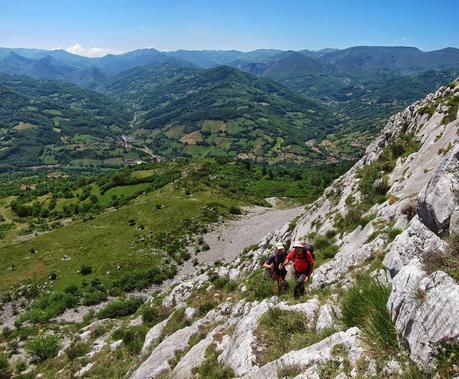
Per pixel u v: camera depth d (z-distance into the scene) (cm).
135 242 8469
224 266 4366
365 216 2159
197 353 1516
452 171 1027
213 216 9700
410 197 1844
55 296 6284
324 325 984
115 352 2619
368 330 748
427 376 575
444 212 958
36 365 3519
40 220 14425
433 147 2655
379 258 1325
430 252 792
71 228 10200
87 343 3297
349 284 1245
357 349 726
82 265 7594
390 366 640
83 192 16612
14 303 6612
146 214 10169
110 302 5853
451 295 605
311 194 15350
